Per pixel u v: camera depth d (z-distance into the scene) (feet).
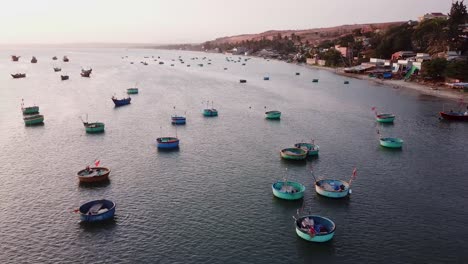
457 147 315.58
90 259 162.91
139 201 214.07
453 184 239.91
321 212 202.90
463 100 514.68
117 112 445.37
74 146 312.91
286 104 510.58
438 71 650.43
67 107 470.39
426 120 410.31
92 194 222.69
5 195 221.25
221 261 161.68
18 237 178.60
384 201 215.72
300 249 170.30
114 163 273.54
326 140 334.03
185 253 167.02
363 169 264.72
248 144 321.32
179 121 390.01
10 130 360.48
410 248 171.73
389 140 319.06
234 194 223.71
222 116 430.61
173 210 204.03
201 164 272.51
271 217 197.26
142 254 166.30
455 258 165.07
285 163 275.18
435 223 192.54
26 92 582.35
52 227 187.11
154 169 262.26
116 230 184.24
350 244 174.29
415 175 254.27
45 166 266.98
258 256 165.27
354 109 473.26
